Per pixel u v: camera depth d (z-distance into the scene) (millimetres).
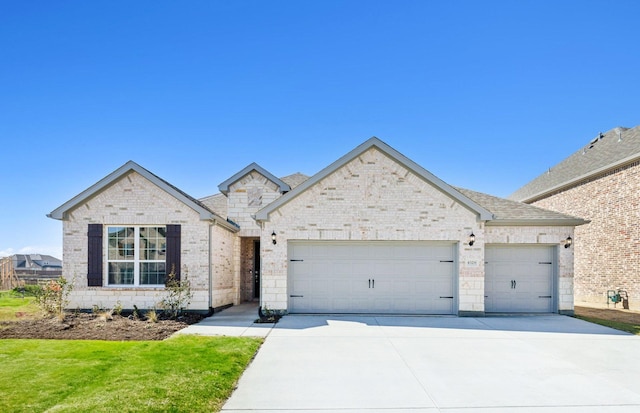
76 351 8523
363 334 10672
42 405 5578
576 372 7516
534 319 13234
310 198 13820
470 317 13398
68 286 13781
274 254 13680
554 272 14586
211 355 8250
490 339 10172
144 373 6938
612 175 18672
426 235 13758
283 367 7730
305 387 6617
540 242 14406
